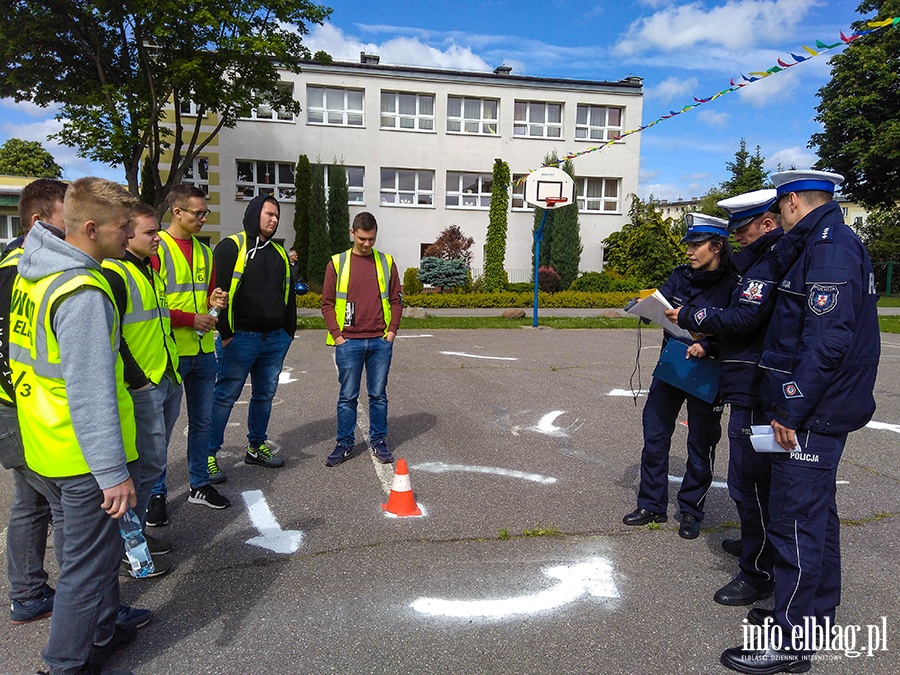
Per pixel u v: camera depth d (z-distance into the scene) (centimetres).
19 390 222
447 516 403
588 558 349
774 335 266
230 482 461
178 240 396
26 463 233
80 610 227
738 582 309
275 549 355
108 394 216
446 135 2592
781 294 264
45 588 290
